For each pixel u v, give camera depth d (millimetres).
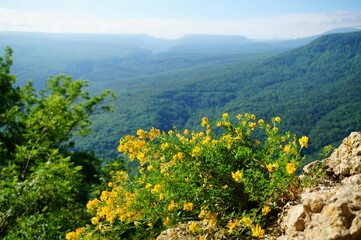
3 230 6145
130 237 2859
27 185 6754
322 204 1737
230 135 2807
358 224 1479
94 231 2672
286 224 1930
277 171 2256
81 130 16734
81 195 8984
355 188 1948
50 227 6098
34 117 13914
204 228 2426
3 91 14078
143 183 2902
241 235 2072
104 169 7906
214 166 2584
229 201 2451
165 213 2482
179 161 2654
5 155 12383
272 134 2607
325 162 2643
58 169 7770
